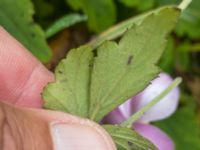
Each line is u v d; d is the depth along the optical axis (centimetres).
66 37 23
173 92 17
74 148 13
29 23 19
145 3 23
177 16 12
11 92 17
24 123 13
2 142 12
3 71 17
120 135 13
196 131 24
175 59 25
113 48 13
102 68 13
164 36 13
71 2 22
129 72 13
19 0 19
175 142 23
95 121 13
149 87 17
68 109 13
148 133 17
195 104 25
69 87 13
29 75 17
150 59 13
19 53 17
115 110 16
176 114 24
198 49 25
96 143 13
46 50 19
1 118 12
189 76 26
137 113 13
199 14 24
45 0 23
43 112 13
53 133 13
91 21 22
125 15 24
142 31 13
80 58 13
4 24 19
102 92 13
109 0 23
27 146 13
